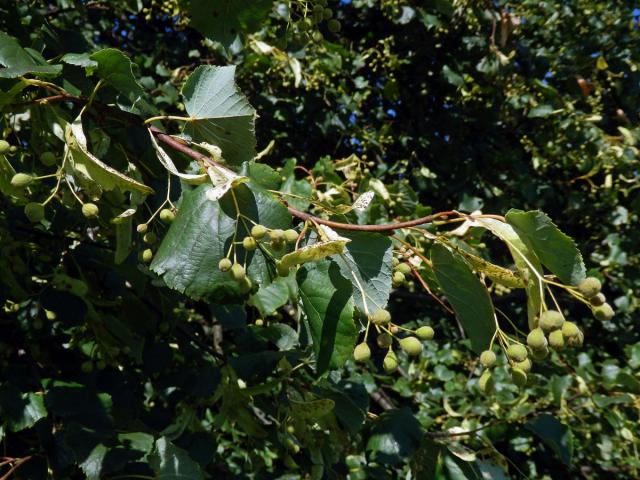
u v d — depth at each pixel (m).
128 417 0.51
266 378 0.52
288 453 0.54
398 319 1.15
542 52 1.28
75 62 0.38
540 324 0.33
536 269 0.33
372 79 1.25
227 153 0.41
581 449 0.85
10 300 0.52
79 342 0.53
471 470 0.49
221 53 0.97
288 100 1.06
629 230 1.18
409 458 0.48
